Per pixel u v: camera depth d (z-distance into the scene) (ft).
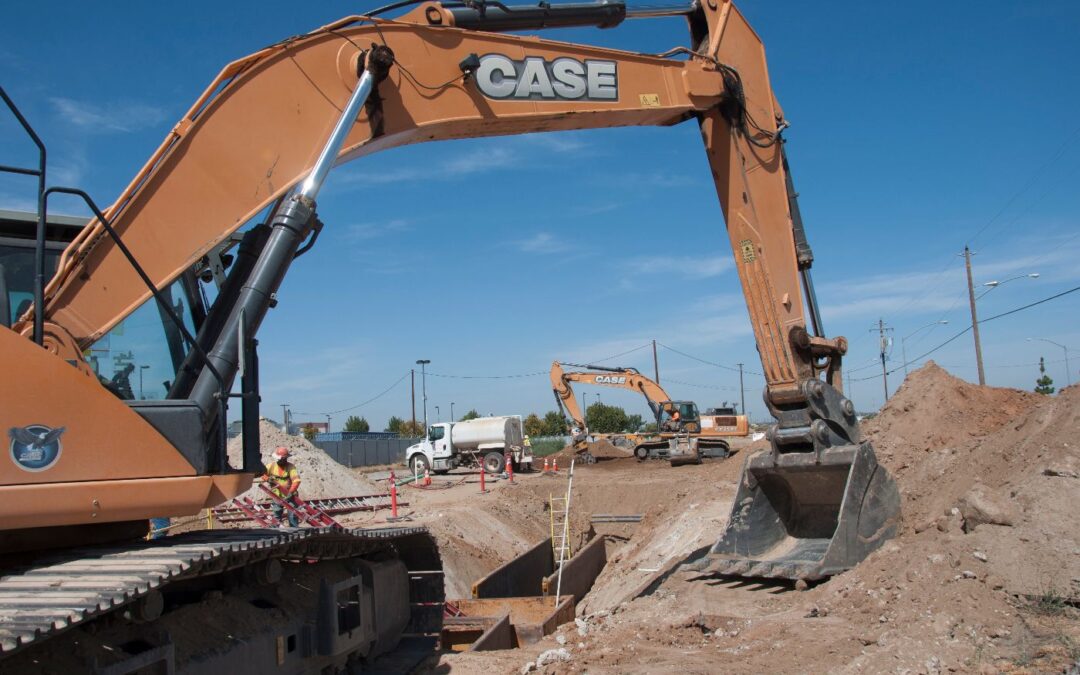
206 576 20.10
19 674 13.96
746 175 32.78
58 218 19.65
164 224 19.47
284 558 23.21
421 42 25.27
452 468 134.31
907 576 26.43
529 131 28.76
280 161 21.25
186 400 17.98
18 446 15.07
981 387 43.01
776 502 35.01
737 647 24.59
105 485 15.97
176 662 16.72
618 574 54.54
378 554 28.43
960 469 32.89
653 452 132.16
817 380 32.48
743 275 33.22
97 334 18.30
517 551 73.61
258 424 19.48
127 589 14.17
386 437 221.46
